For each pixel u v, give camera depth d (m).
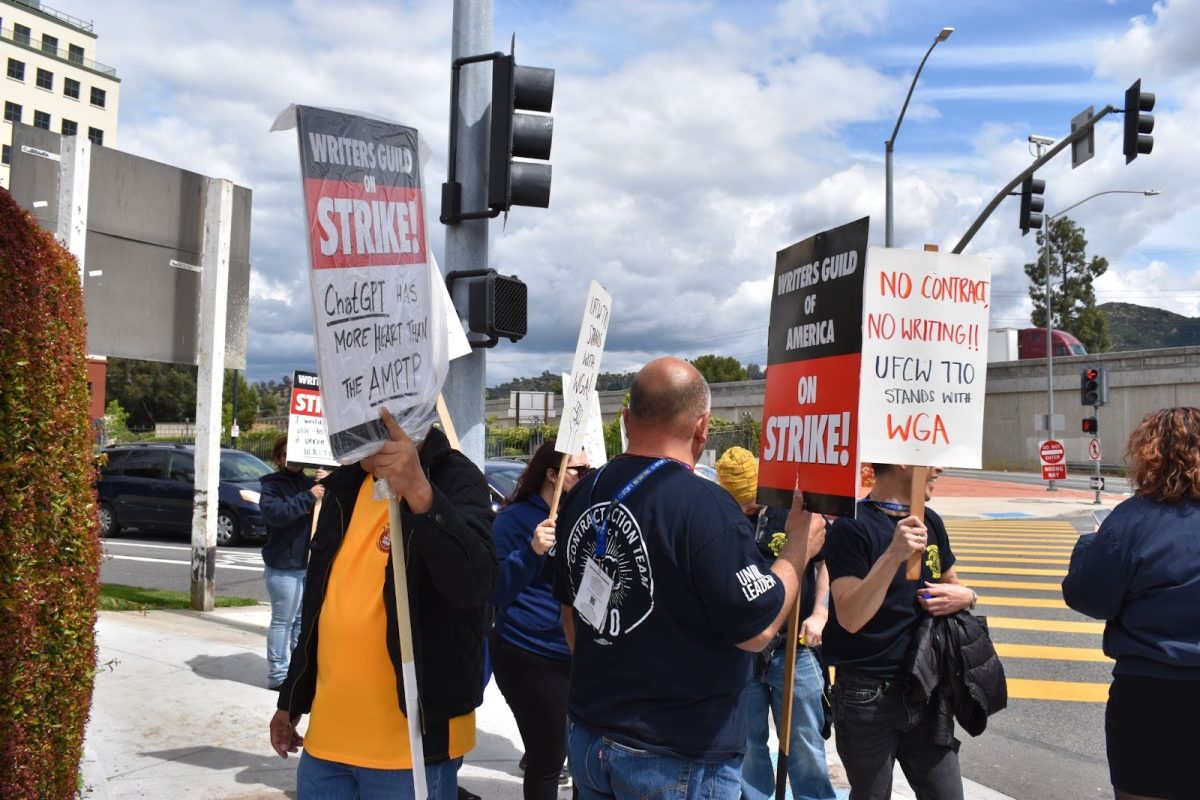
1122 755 3.14
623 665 2.50
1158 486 3.12
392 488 2.44
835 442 2.77
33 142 8.18
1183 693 3.02
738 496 4.40
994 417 57.91
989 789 5.41
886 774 3.33
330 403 2.17
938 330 3.42
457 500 2.80
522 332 5.98
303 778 2.82
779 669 4.19
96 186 8.48
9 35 83.00
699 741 2.45
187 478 17.62
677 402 2.67
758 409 55.19
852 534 3.32
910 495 3.39
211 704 5.98
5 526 2.81
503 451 32.94
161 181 9.06
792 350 3.07
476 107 6.03
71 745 3.12
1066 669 8.27
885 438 3.34
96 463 3.39
